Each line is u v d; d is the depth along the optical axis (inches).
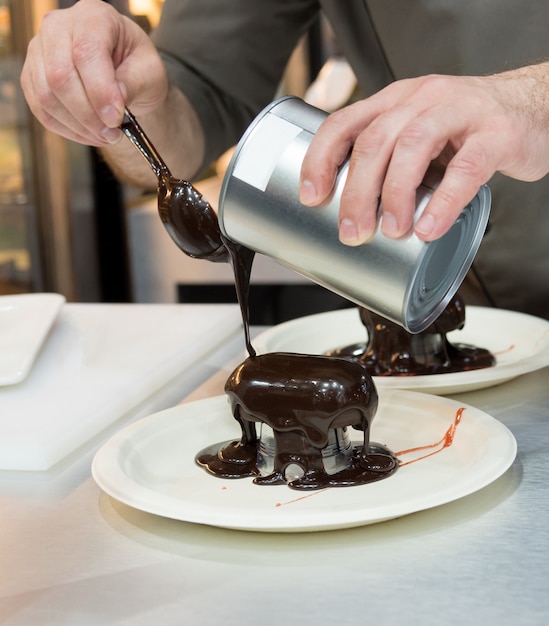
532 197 51.4
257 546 25.3
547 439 32.4
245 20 61.1
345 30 56.1
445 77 27.2
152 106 47.9
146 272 93.4
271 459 29.9
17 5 89.6
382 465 29.7
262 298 80.3
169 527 26.9
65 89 38.1
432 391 37.4
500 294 55.4
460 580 22.9
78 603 22.8
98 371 42.4
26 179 95.0
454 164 25.2
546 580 22.7
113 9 43.7
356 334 46.8
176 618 21.8
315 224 26.3
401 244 25.2
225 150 63.6
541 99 28.1
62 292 98.3
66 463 33.4
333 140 25.5
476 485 26.1
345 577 23.3
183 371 44.3
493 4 49.5
